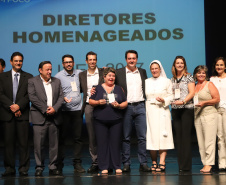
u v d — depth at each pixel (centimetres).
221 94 581
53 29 922
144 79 589
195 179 506
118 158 566
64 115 597
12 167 579
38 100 562
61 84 596
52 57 922
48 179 524
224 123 577
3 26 919
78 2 919
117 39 922
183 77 575
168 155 789
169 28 923
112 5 920
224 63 583
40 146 567
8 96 572
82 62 922
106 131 562
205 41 998
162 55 924
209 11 992
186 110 570
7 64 920
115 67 922
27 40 920
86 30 922
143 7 922
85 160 738
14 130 574
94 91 562
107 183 488
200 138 581
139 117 584
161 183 482
